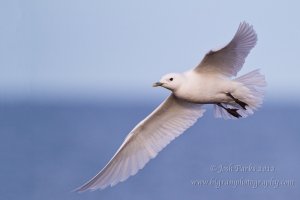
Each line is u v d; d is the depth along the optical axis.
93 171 29.89
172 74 11.94
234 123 56.19
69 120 61.34
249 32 11.47
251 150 35.78
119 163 12.25
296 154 33.66
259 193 24.30
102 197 24.47
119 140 42.22
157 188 25.23
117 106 102.94
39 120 59.22
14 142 39.97
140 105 108.56
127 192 25.09
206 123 56.78
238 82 11.99
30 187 26.58
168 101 12.28
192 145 38.47
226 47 11.48
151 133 12.48
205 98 12.05
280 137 43.22
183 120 12.59
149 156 12.44
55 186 27.00
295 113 73.88
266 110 83.12
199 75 11.94
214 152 34.78
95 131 48.84
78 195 25.09
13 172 29.17
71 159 33.22
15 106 72.44
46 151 36.06
